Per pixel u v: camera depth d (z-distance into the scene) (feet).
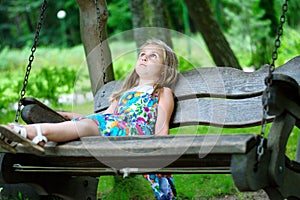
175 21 72.79
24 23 84.69
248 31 44.75
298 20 52.85
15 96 34.88
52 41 79.77
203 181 19.02
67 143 12.62
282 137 11.53
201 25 31.71
